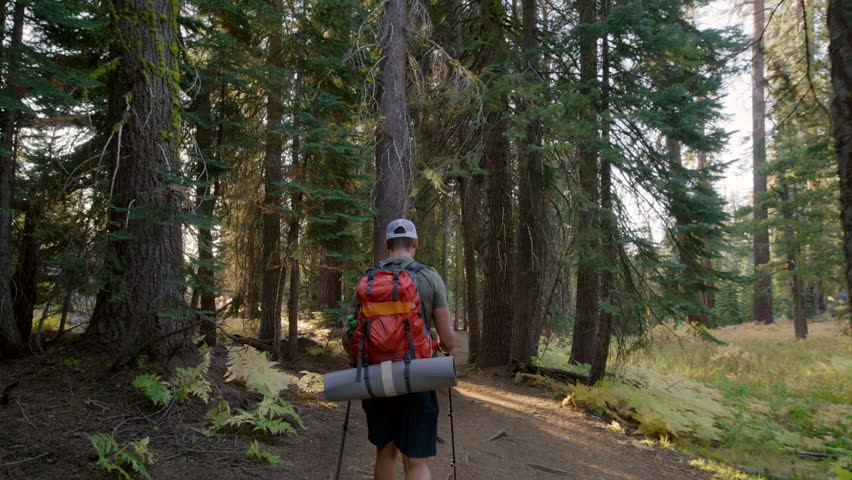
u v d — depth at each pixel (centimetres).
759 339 1780
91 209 498
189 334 507
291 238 748
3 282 469
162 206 456
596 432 615
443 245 1263
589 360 1065
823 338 1694
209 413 421
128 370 445
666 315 712
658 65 792
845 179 335
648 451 562
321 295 1233
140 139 479
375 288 259
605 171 752
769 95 670
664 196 762
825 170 1470
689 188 749
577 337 1077
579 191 734
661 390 776
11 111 488
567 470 466
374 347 249
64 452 319
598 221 743
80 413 376
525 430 584
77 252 472
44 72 439
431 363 238
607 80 786
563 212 1010
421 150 945
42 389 401
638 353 808
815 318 2373
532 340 1066
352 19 840
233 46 744
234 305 795
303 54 815
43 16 457
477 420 608
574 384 852
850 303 336
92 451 327
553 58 883
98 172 511
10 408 361
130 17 480
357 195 790
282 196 796
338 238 749
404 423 256
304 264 768
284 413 455
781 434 641
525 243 953
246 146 789
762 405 796
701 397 797
